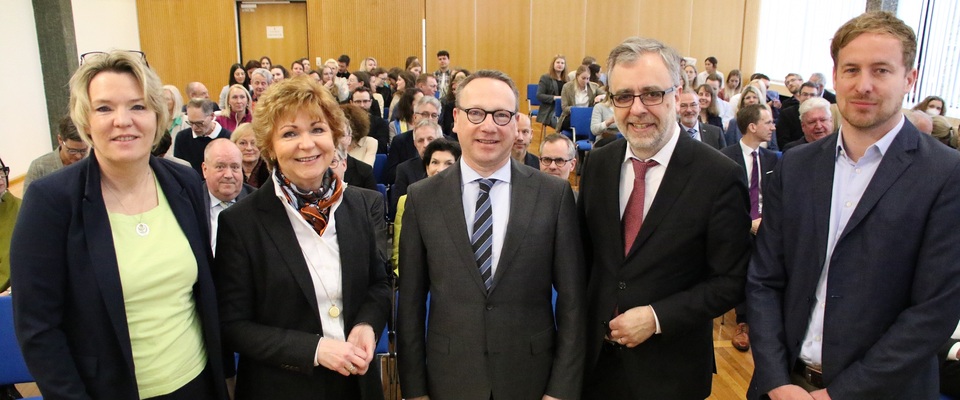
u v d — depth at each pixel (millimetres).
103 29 9266
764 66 11055
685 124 4328
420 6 11148
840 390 1411
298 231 1562
